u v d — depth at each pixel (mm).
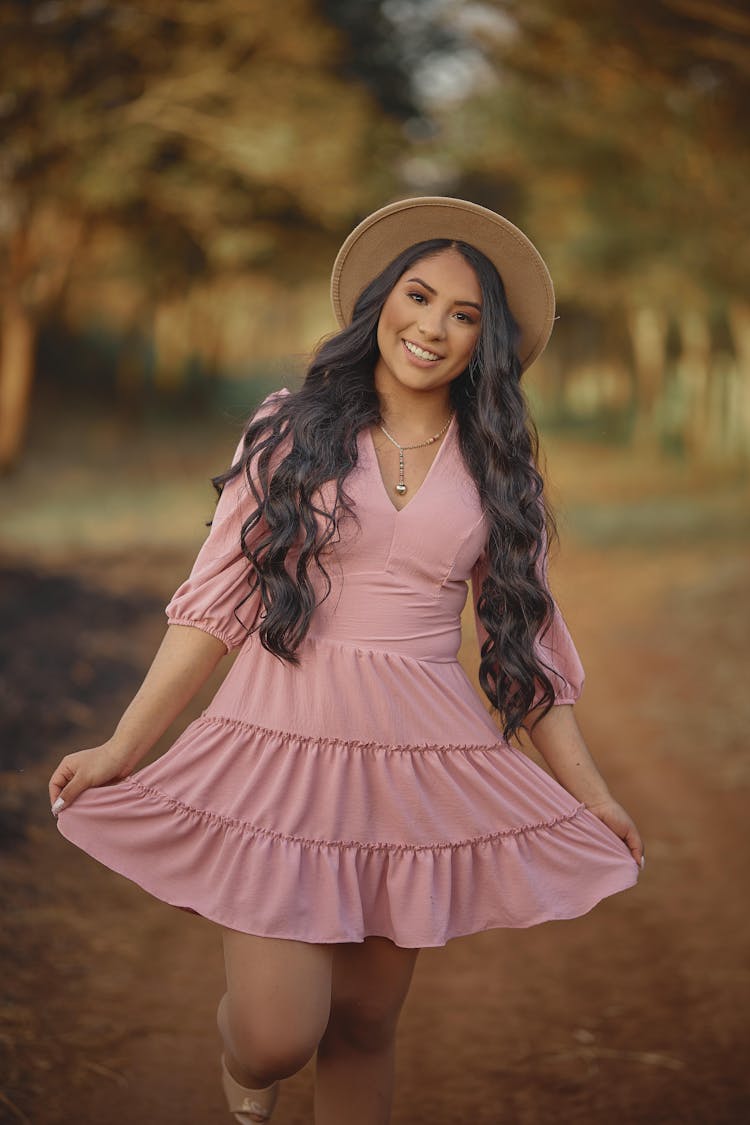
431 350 3273
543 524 3387
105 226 27016
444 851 3213
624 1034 4738
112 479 26969
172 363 39344
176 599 3199
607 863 3328
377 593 3213
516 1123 4043
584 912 3297
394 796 3170
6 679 8883
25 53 21109
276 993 2977
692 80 16828
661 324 38188
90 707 8797
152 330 40594
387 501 3207
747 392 31078
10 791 6785
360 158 25234
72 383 36750
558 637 3467
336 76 26672
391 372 3383
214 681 10648
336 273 3453
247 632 3242
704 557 19750
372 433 3334
